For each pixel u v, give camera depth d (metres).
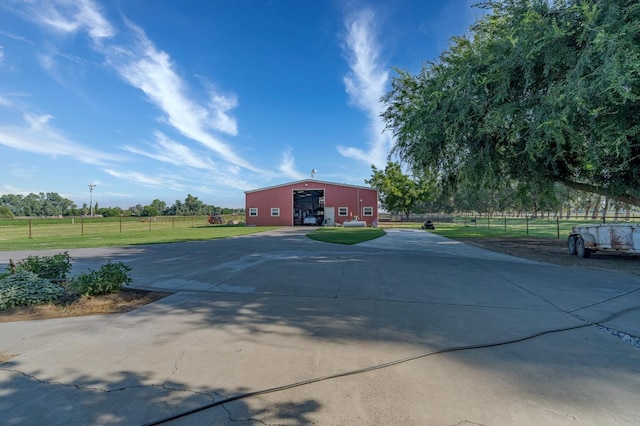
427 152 10.49
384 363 3.05
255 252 11.44
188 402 2.41
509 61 7.87
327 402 2.41
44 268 6.01
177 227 33.59
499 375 2.83
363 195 33.09
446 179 13.45
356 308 4.80
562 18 7.38
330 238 17.28
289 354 3.24
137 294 5.62
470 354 3.26
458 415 2.25
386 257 10.13
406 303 5.07
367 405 2.38
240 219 49.22
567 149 9.30
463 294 5.63
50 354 3.23
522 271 7.85
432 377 2.79
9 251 12.26
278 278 6.88
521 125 8.07
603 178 10.45
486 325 4.11
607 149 7.39
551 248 13.07
